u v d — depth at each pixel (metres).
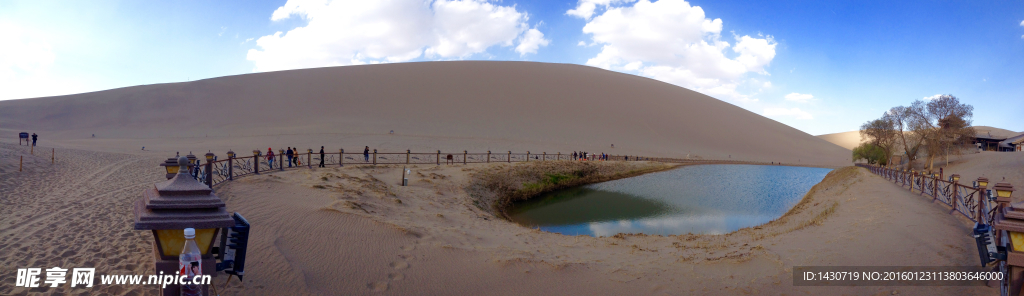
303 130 51.72
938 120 39.69
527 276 7.72
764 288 6.61
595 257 9.38
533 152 48.00
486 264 8.38
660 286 7.07
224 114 60.34
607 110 75.88
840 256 7.99
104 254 7.02
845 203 15.91
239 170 18.98
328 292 6.55
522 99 75.50
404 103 68.75
